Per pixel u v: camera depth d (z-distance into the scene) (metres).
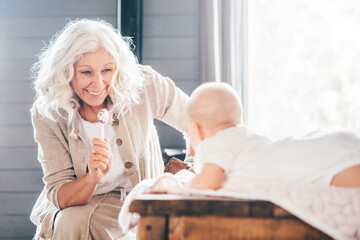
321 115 3.72
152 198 1.06
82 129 1.74
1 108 3.36
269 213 1.03
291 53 3.70
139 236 1.05
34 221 1.89
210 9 3.14
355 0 3.67
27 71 3.36
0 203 3.37
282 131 3.71
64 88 1.64
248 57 3.22
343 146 1.18
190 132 1.33
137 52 3.14
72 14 3.35
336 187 1.11
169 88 1.91
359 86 3.69
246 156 1.20
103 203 1.69
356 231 1.05
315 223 1.02
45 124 1.73
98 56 1.61
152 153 1.91
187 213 1.04
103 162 1.53
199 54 3.22
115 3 3.34
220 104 1.27
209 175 1.17
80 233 1.59
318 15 3.68
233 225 1.04
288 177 1.16
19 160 3.37
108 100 1.75
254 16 3.66
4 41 3.36
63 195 1.64
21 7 3.36
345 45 3.69
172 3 3.32
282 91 3.70
